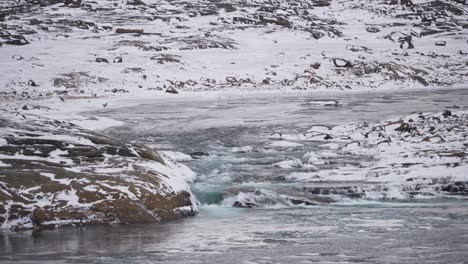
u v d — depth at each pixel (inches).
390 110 4527.6
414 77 7337.6
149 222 1854.1
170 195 1977.1
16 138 2241.6
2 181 1849.2
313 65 7440.9
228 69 7249.0
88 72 6678.2
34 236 1646.2
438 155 2662.4
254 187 2357.3
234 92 6363.2
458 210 2006.6
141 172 2075.5
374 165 2647.6
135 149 2351.1
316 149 3112.7
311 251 1424.7
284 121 4074.8
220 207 2156.7
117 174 2022.6
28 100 5132.9
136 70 6879.9
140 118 4296.3
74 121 3909.9
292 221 1854.1
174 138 3464.6
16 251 1450.5
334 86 6850.4
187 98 5812.0
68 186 1877.5
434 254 1376.7
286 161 2775.6
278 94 6259.8
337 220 1856.5
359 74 7283.5
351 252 1407.5
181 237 1612.9
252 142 3339.1
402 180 2383.1
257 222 1841.8
